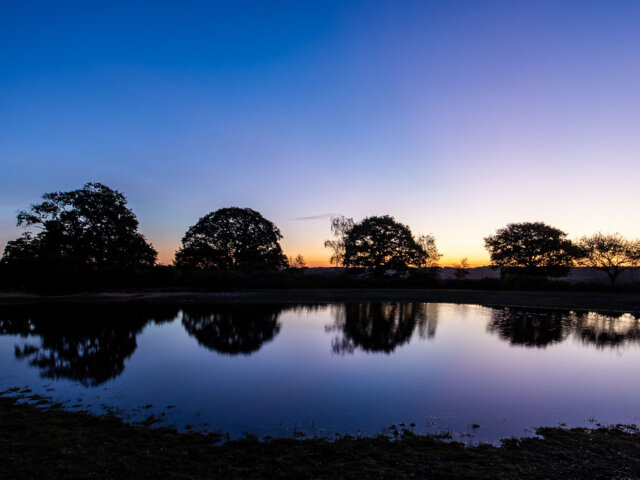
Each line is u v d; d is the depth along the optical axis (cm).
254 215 6316
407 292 4462
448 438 733
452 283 5081
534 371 1280
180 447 665
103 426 761
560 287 4678
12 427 738
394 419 843
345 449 662
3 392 1020
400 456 638
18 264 4034
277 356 1496
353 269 5688
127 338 1858
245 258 6081
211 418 834
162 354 1523
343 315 2744
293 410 897
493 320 2539
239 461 614
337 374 1236
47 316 2577
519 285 4828
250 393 1033
